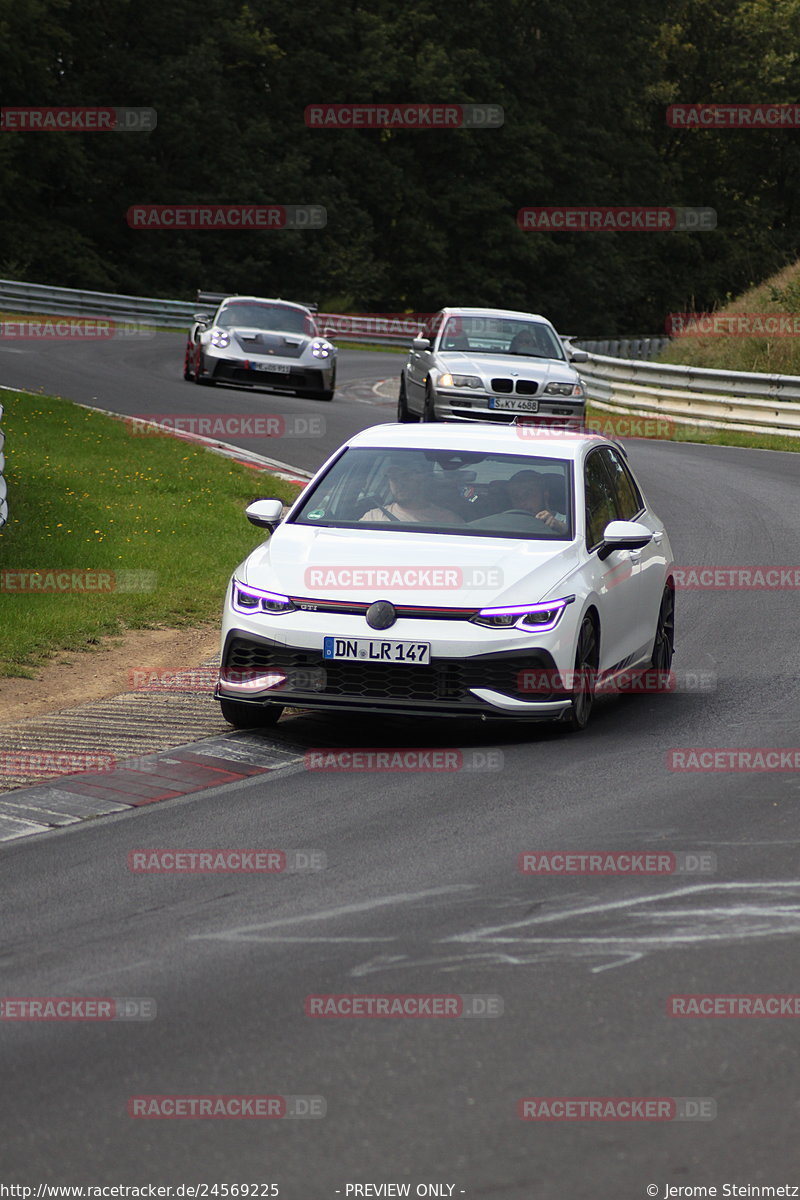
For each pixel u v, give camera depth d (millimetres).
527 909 21516
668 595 38719
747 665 39719
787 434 99312
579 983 18812
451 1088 15953
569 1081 16094
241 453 76375
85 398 91625
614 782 28391
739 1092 15820
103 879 23078
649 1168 14289
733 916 21172
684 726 33094
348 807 26828
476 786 28156
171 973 19297
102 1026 17672
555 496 34125
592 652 32719
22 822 26094
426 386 79188
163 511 58500
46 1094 15961
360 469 35312
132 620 43500
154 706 34719
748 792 27641
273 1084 16094
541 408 76500
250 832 25406
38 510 55312
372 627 30516
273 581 31562
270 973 19250
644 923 20922
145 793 27812
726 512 67312
